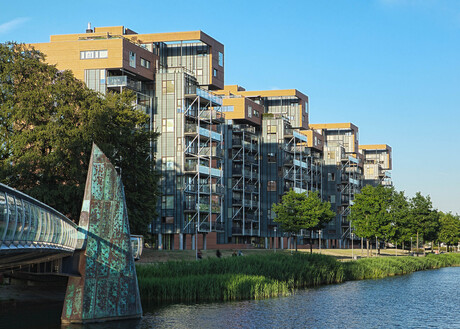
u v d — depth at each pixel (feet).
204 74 298.76
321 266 199.62
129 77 268.62
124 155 179.52
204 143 286.25
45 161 155.94
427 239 402.52
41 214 77.56
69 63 260.62
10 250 64.44
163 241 270.87
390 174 634.02
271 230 367.66
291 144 384.68
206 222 279.08
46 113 166.91
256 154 366.84
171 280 144.25
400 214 366.63
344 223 464.24
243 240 351.05
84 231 107.96
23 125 168.96
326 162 469.57
